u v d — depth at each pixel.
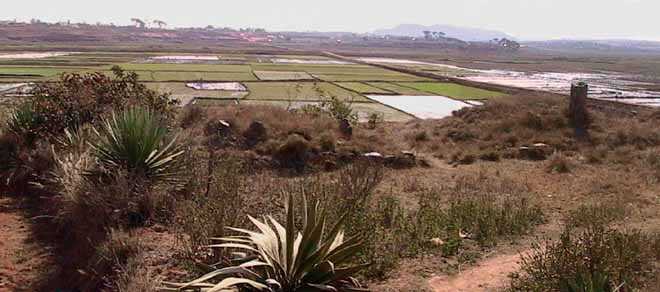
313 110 22.38
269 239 6.10
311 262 5.71
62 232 10.16
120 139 10.65
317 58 103.81
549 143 19.72
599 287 5.74
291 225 5.73
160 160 10.78
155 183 10.47
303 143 15.95
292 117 19.39
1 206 11.65
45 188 11.66
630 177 15.16
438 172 16.09
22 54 86.88
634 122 21.78
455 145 20.36
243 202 8.84
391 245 8.27
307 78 54.88
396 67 79.62
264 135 16.94
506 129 21.64
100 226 9.20
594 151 18.38
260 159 15.30
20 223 10.77
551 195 13.26
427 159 17.56
